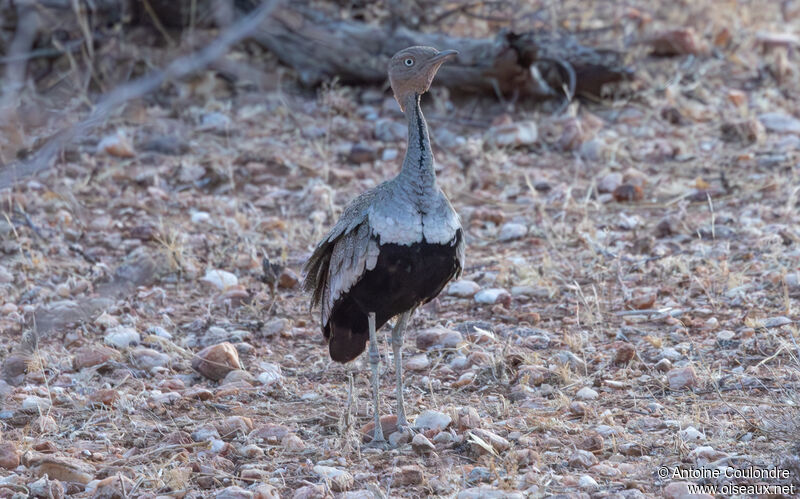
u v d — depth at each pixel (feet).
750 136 52.85
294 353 33.86
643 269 39.09
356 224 26.32
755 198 46.19
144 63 59.31
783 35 65.21
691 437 25.85
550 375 30.40
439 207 26.05
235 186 50.34
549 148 53.93
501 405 28.53
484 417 27.86
